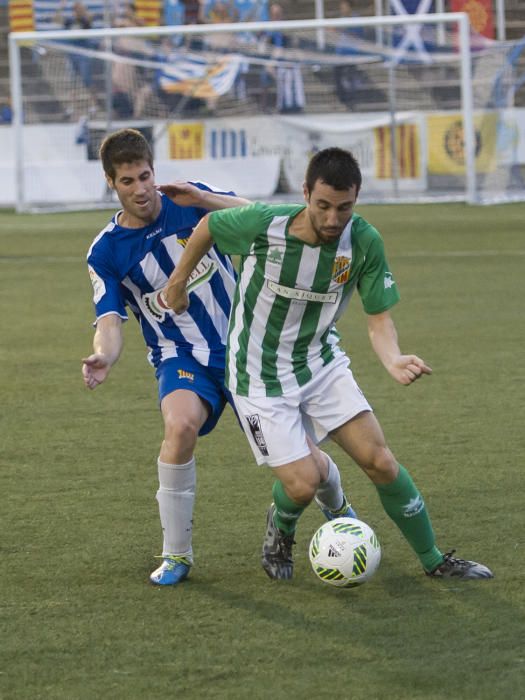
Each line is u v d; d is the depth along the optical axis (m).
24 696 11.15
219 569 14.79
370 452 13.88
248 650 12.13
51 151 74.94
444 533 15.93
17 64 72.25
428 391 24.95
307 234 13.38
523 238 53.97
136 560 15.15
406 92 72.69
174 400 14.66
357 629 12.63
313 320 13.95
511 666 11.57
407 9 81.69
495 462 19.45
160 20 83.12
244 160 73.69
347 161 12.60
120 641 12.45
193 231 14.36
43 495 18.08
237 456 20.27
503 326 32.59
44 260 50.16
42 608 13.47
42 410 23.91
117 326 14.90
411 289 39.91
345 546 13.55
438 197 73.38
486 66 72.88
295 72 73.00
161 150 74.06
